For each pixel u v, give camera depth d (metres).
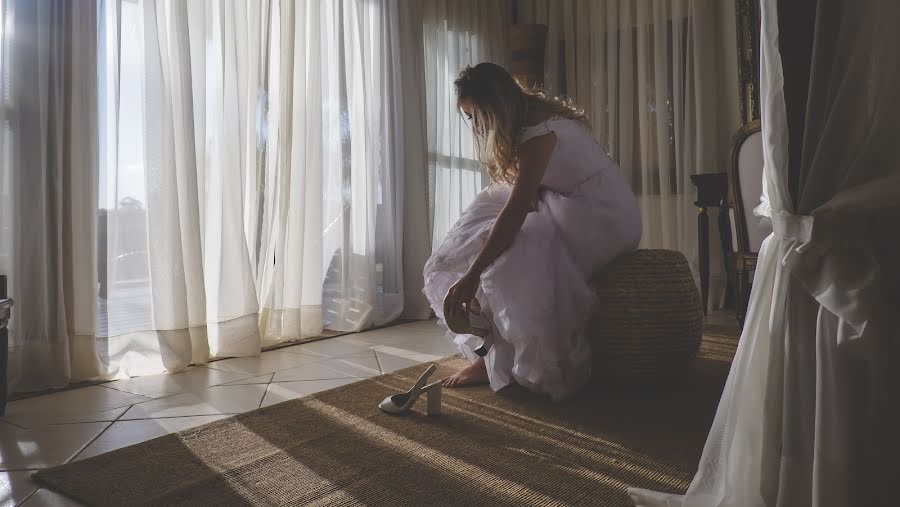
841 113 0.77
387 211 3.14
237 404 1.64
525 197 1.58
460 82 1.70
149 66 2.01
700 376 1.92
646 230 3.91
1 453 1.27
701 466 0.91
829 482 0.73
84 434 1.40
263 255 2.48
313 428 1.41
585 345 1.67
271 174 2.54
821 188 0.79
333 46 2.87
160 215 2.02
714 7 3.78
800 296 0.79
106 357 1.92
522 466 1.18
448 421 1.46
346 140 2.89
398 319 3.23
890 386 0.71
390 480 1.11
